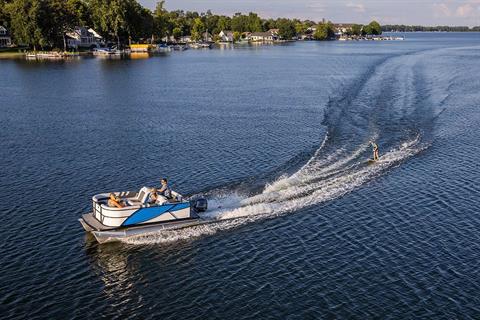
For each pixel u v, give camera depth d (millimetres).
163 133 54750
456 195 35812
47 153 47156
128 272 26469
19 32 168250
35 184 38531
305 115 62625
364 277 25766
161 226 30250
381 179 38688
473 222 31625
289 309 23344
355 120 57656
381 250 28312
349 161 42688
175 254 28141
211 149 47719
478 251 28141
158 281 25688
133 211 29531
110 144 50406
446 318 22625
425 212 33031
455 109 64188
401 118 58375
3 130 56969
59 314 23078
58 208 34062
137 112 67375
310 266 26828
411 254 27859
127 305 23797
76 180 39406
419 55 155000
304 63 138125
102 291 24844
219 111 67062
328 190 36312
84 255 28047
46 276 26016
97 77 109812
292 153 45406
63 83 99562
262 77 105562
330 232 30375
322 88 85562
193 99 77750
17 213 33250
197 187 37312
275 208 33344
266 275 26094
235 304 23766
